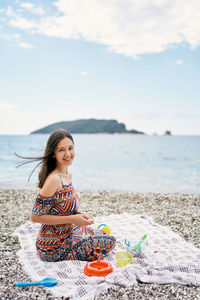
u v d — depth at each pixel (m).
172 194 8.97
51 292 2.91
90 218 3.47
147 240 4.46
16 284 3.00
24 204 7.27
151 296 2.88
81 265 3.49
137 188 10.79
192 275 3.22
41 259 3.62
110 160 24.08
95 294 2.88
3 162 21.08
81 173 15.41
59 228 3.52
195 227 5.46
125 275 3.16
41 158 3.54
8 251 4.12
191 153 32.94
